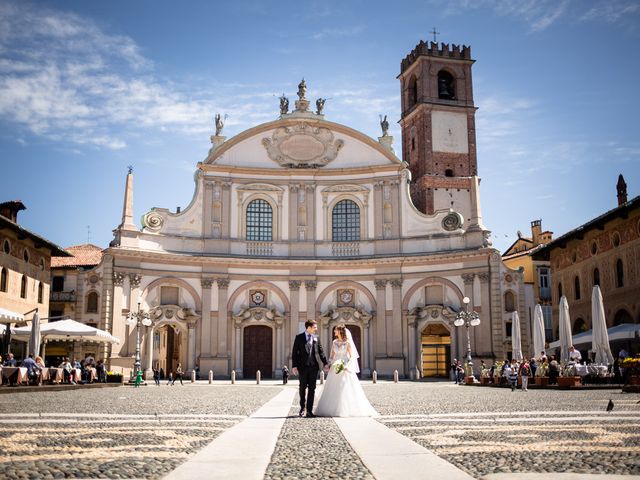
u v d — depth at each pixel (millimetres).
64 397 26266
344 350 17297
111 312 53875
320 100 62938
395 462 8930
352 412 16875
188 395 29641
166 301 56844
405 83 76625
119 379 45500
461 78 72000
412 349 57344
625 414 16141
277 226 60438
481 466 8492
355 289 59500
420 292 58281
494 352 54750
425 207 67688
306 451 10180
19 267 47062
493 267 55719
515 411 17828
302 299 59062
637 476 7516
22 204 49594
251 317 58125
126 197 56469
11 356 35500
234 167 60219
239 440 11422
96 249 70938
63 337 42531
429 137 69438
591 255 48844
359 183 61094
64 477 7730
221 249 59031
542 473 7730
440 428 13281
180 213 58844
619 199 53844
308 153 61531
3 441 10844
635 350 43406
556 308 55531
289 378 57562
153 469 8328
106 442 10898
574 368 35031
